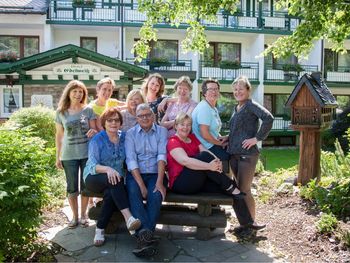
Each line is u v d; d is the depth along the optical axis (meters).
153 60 19.17
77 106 4.80
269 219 5.49
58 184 6.56
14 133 4.32
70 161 4.75
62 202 5.89
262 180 7.69
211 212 4.58
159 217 4.48
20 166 4.02
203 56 20.42
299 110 6.89
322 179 7.05
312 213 5.50
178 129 4.52
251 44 20.97
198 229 4.57
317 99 6.60
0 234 3.78
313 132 6.83
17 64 14.86
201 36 8.45
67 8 18.36
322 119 6.73
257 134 4.51
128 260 4.02
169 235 4.70
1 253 3.76
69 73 15.37
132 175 4.36
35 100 15.53
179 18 8.22
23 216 3.84
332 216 5.12
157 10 8.00
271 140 20.44
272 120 4.47
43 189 4.32
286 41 6.54
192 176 4.46
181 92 5.05
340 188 5.64
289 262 4.07
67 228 4.86
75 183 4.81
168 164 4.56
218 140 4.79
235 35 20.50
